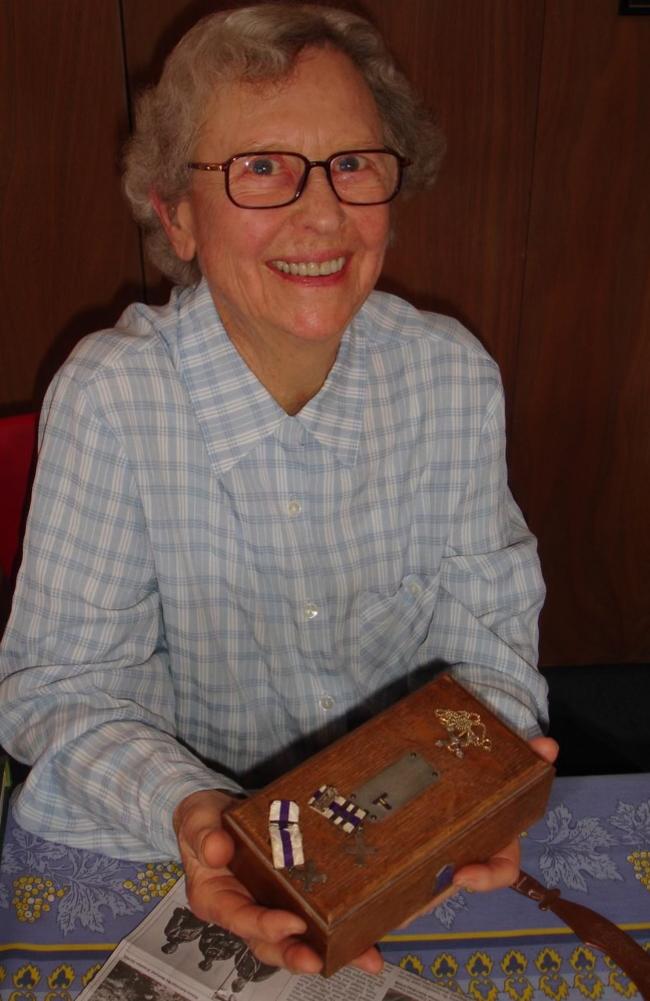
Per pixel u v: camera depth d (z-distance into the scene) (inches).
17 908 36.5
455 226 74.5
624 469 87.0
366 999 33.4
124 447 41.8
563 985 34.3
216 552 43.5
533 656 47.1
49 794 39.3
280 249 35.7
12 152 68.9
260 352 40.8
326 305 36.8
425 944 35.5
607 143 71.8
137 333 44.0
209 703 47.5
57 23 65.0
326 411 41.9
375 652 48.1
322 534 44.0
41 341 76.9
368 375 43.9
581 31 67.8
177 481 42.4
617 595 94.0
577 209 74.4
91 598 42.2
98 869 38.2
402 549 46.1
